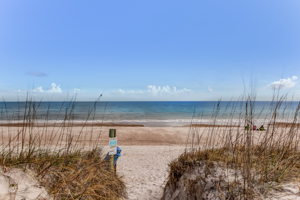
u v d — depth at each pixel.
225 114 3.75
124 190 3.44
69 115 3.17
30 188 1.91
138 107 64.75
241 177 2.41
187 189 2.95
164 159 7.71
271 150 2.85
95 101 3.61
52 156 2.55
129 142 12.05
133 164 6.95
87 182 2.47
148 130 15.41
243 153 2.59
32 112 2.59
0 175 1.88
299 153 2.83
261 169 2.39
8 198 1.68
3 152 2.24
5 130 8.70
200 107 63.03
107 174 3.10
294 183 2.09
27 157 2.25
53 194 2.03
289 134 2.90
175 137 13.38
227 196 2.24
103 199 2.58
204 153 3.27
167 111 46.41
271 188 2.05
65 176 2.30
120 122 23.53
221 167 2.74
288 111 3.14
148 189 4.43
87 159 2.95
